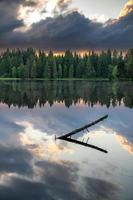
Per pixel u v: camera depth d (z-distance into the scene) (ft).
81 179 43.60
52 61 544.62
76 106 139.85
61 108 132.98
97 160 52.95
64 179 43.45
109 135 75.00
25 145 64.28
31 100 166.81
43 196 38.24
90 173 46.06
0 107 135.23
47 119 102.47
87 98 175.63
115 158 54.13
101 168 48.44
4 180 43.14
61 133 79.46
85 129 82.58
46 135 76.02
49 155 56.03
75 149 60.85
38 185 41.52
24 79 537.24
